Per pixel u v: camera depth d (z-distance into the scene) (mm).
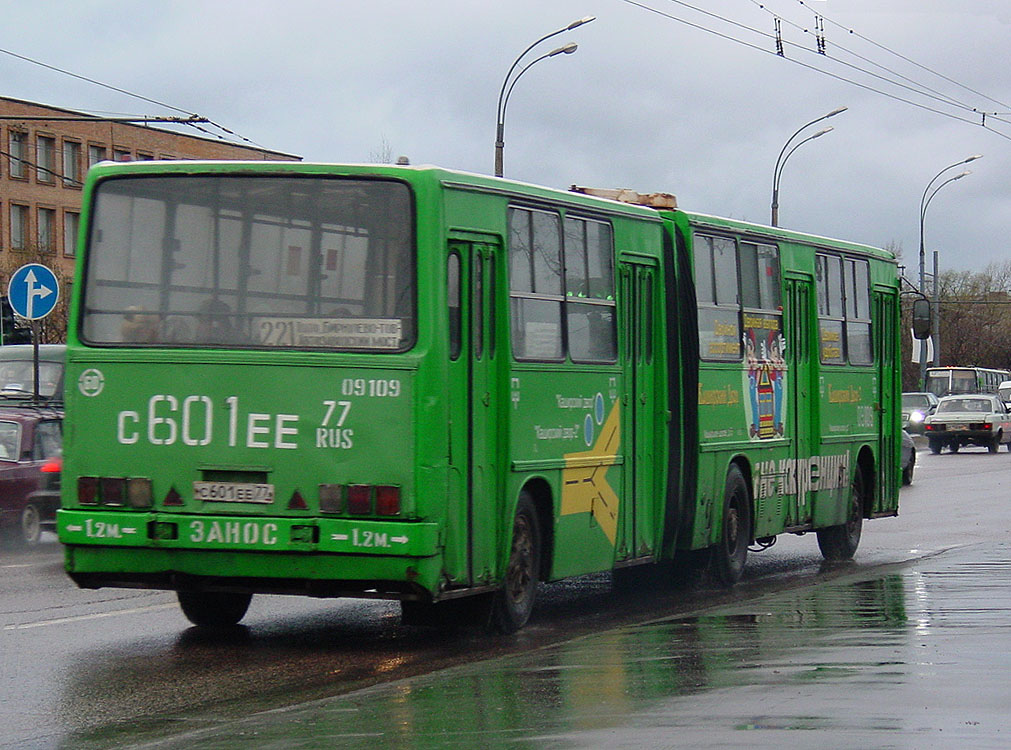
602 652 10664
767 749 6984
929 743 7047
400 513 11289
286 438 11523
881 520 26672
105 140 90500
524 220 12766
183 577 11820
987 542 21328
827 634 11352
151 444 11805
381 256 11492
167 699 9945
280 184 11727
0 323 28047
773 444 17953
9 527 19875
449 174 11727
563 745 7309
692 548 15914
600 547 14070
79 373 12008
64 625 13250
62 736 8805
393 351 11398
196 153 94750
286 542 11414
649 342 15172
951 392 85375
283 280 11672
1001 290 128375
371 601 15188
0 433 20297
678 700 8500
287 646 12195
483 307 12109
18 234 85750
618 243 14477
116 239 12078
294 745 7660
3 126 84500
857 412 20656
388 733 7879
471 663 10562
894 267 22219
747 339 17266
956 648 10445
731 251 16922
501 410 12297
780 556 21062
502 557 12328
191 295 11852
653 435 15266
